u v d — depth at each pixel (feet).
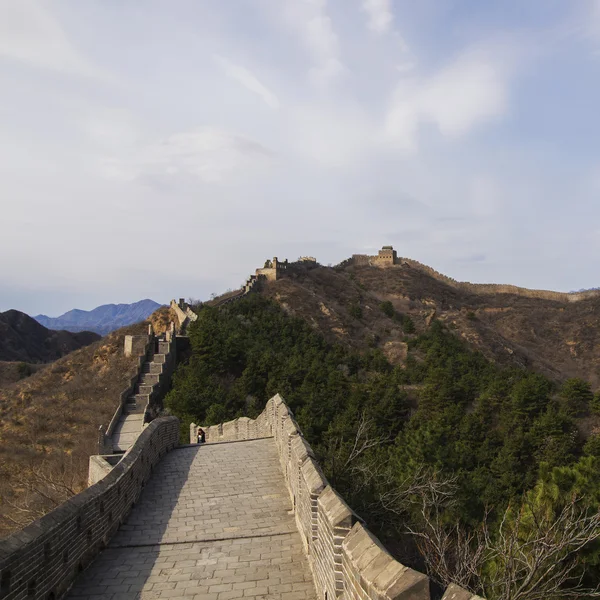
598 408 168.76
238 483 44.98
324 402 140.97
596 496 36.17
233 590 26.37
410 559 47.93
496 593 30.81
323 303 315.17
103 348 181.27
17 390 167.12
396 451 99.81
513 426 146.10
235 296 274.57
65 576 26.43
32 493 79.20
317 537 26.58
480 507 76.48
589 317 376.89
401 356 264.93
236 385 148.46
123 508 37.04
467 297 424.46
